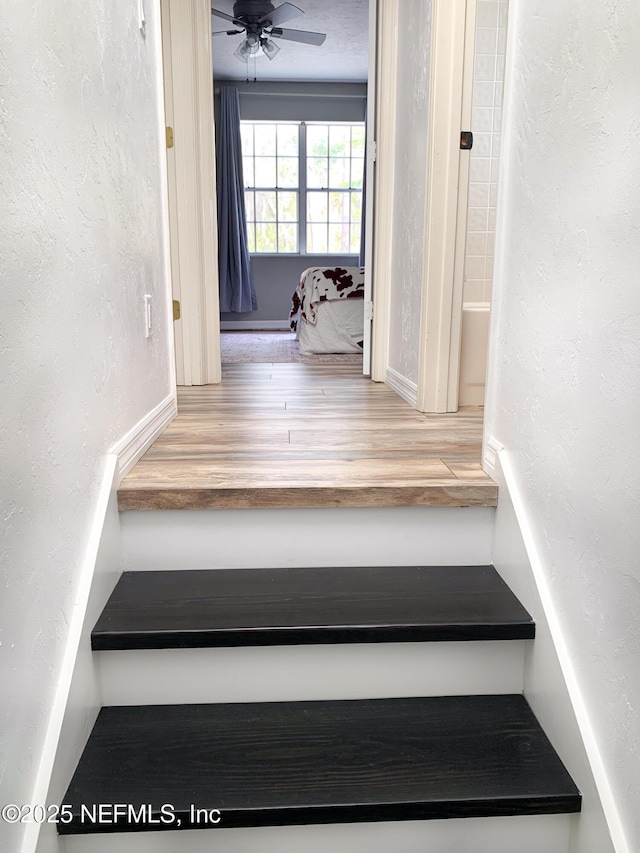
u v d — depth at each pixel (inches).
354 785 44.8
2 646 35.0
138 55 69.2
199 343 122.6
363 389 120.1
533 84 51.8
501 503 59.6
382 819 43.5
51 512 42.5
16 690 36.8
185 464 67.3
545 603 50.2
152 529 59.6
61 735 42.4
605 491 41.0
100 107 54.6
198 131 116.9
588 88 42.4
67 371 45.9
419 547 61.7
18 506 37.1
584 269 43.4
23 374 37.9
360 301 191.3
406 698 54.6
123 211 62.6
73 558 47.3
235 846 45.0
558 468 47.9
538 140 50.9
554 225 48.1
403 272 112.0
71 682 44.4
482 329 103.5
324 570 60.8
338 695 54.2
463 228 93.8
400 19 112.9
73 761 45.2
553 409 48.7
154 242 78.5
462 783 45.0
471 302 118.9
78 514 48.4
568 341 46.0
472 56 90.2
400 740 49.3
